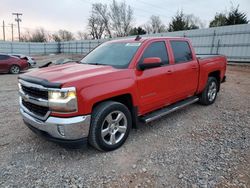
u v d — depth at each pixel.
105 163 3.21
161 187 2.69
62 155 3.42
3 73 15.06
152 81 4.01
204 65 5.54
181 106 4.89
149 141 3.88
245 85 9.14
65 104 2.93
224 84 9.36
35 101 3.23
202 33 19.59
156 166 3.12
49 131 3.11
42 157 3.37
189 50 5.16
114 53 4.24
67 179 2.85
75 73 3.34
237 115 5.22
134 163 3.20
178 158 3.32
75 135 3.05
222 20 31.91
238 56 17.41
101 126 3.31
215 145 3.72
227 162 3.20
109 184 2.75
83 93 3.03
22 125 4.63
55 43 47.38
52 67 4.00
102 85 3.24
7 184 2.74
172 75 4.46
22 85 3.54
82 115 3.05
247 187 2.66
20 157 3.36
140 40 4.28
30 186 2.71
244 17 27.89
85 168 3.08
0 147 3.67
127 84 3.56
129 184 2.75
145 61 3.75
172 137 4.04
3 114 5.36
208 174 2.92
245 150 3.54
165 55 4.45
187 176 2.89
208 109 5.70
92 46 37.56
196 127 4.51
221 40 18.33
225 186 2.69
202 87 5.60
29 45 43.75
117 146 3.59
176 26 36.62
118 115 3.55
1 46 40.28
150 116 4.14
